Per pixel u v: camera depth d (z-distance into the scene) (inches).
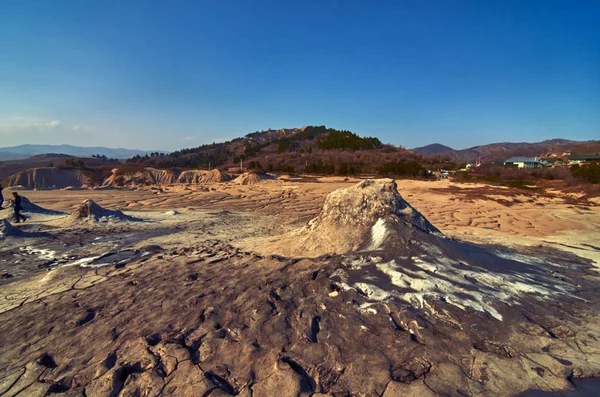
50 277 261.3
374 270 208.1
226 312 170.6
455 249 251.8
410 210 314.7
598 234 482.6
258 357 133.9
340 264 220.8
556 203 835.4
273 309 168.1
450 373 121.8
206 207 850.8
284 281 202.8
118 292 215.6
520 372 123.3
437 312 159.8
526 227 542.0
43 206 800.3
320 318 157.2
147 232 490.6
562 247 392.8
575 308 177.3
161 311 179.6
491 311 162.9
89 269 278.7
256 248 336.2
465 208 757.3
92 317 182.5
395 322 153.6
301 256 280.1
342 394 114.2
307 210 807.7
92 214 554.6
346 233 291.0
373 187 327.6
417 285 184.7
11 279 275.9
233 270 244.7
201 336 150.9
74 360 144.0
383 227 272.8
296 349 136.8
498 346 138.0
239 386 120.6
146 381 125.0
